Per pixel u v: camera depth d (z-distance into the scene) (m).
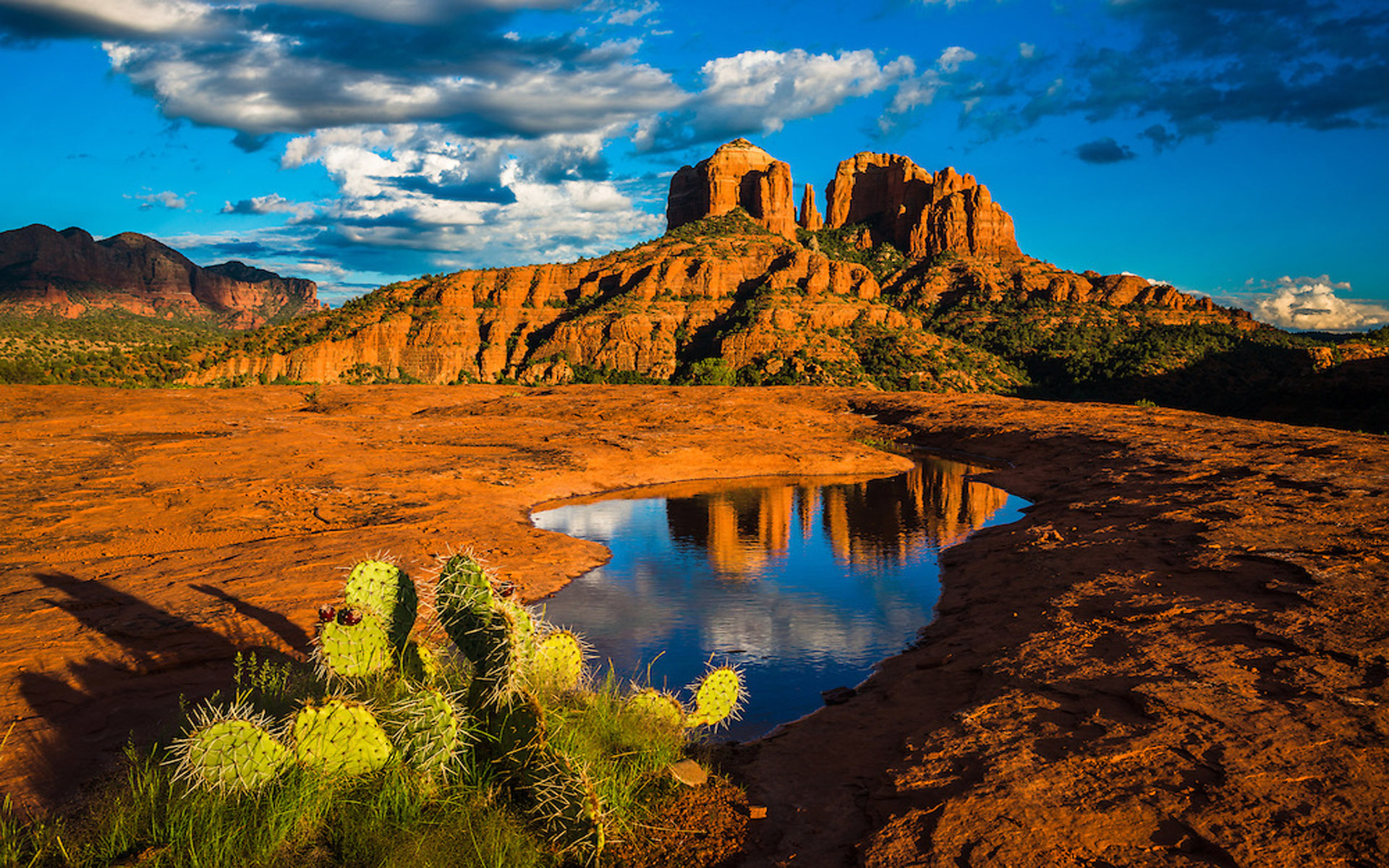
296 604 10.32
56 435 25.41
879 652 9.60
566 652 6.50
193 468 20.50
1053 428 32.22
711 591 12.37
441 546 13.93
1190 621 8.29
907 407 42.84
